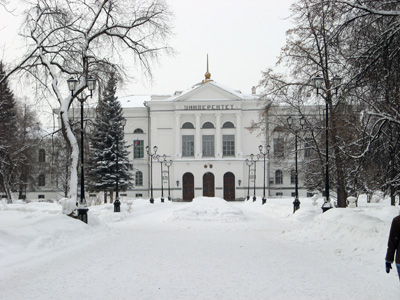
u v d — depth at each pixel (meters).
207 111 78.69
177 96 80.69
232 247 15.96
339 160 29.62
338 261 12.42
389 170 18.20
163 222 29.97
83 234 18.94
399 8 14.98
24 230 15.26
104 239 18.55
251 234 21.25
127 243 17.17
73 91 23.05
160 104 79.88
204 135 79.88
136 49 24.34
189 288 9.14
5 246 13.32
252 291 8.87
